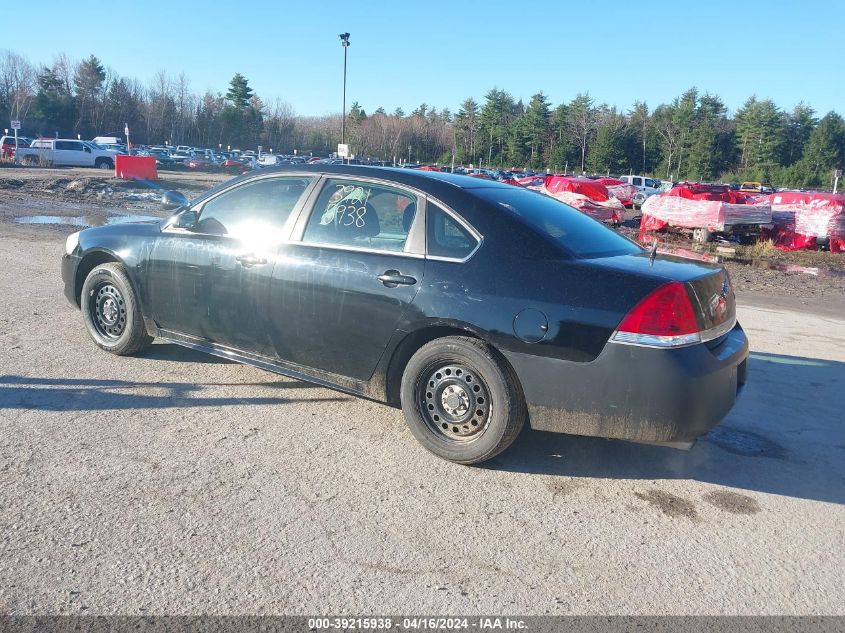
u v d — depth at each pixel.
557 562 2.99
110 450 3.80
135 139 100.50
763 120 91.38
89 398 4.52
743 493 3.72
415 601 2.67
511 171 80.31
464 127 109.31
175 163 57.41
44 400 4.44
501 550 3.06
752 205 21.00
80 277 5.64
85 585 2.66
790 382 5.75
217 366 5.29
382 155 106.31
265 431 4.18
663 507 3.53
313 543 3.03
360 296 4.02
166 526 3.09
